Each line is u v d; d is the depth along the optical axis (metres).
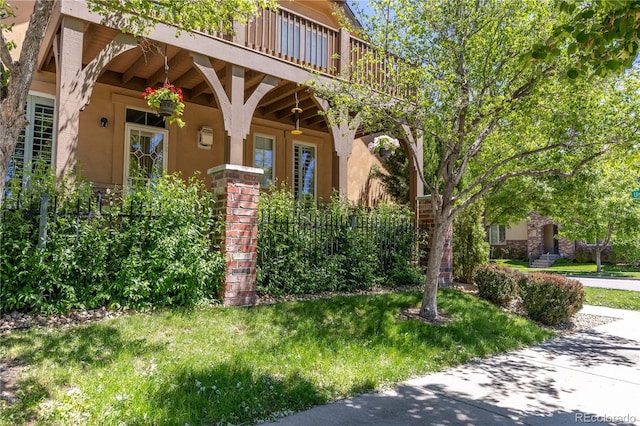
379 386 3.80
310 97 9.17
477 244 9.72
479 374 4.34
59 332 4.16
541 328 6.67
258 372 3.70
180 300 5.43
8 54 3.15
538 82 5.71
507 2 5.66
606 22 3.25
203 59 7.09
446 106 5.86
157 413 2.86
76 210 4.90
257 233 6.24
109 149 8.66
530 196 11.99
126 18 6.22
